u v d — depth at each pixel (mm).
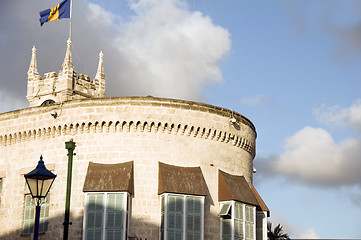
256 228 46781
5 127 47094
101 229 40469
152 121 42969
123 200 40844
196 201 42188
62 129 43969
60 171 43375
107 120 43000
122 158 42531
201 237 41562
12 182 45938
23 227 44438
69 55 57125
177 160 43125
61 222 42125
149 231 41312
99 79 60125
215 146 45031
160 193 41656
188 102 44188
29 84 58719
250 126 48250
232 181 44719
